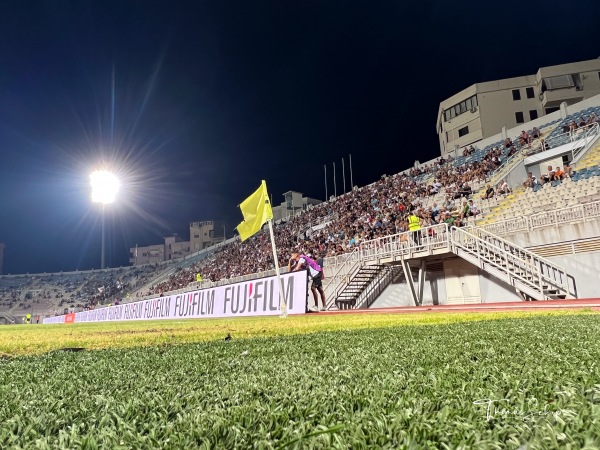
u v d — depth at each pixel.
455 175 26.30
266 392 1.29
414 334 3.26
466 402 1.05
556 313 6.33
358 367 1.73
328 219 35.72
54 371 2.07
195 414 1.05
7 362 2.52
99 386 1.57
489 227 14.73
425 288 16.12
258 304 14.06
